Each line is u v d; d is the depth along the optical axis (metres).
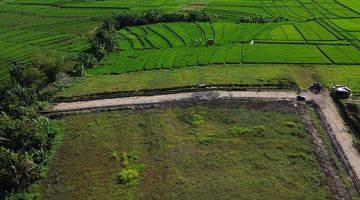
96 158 71.00
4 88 103.00
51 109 87.19
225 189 61.78
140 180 65.12
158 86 91.31
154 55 114.19
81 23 148.50
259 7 145.38
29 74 102.56
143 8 155.50
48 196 64.38
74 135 77.44
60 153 73.38
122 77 101.25
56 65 107.00
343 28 120.25
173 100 85.12
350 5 140.12
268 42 114.56
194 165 67.00
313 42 112.12
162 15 140.88
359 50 105.62
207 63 104.19
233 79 91.12
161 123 77.81
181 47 117.94
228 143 71.25
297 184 61.44
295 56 103.69
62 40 134.88
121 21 140.62
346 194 59.41
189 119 78.31
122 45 126.19
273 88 86.50
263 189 61.12
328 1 146.25
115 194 63.09
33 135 73.38
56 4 170.38
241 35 121.94
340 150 67.88
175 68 103.88
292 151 68.19
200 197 60.88
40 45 132.25
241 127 74.75
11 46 132.75
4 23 153.75
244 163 66.50
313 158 66.25
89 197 63.16
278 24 128.12
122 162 69.31
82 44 130.00
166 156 69.44
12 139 72.94
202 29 130.00
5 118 77.31
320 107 79.19
